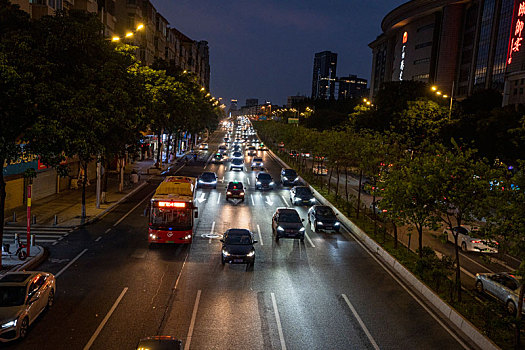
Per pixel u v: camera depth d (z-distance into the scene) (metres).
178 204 22.72
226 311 14.84
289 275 19.09
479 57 95.44
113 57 21.16
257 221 30.45
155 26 73.06
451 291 16.34
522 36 81.44
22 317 12.23
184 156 79.31
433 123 50.81
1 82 15.05
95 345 12.12
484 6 94.12
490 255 24.31
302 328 13.77
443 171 16.16
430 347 12.88
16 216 28.11
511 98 69.12
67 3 34.56
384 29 141.62
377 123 67.12
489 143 42.91
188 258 21.05
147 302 15.38
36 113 16.84
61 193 37.09
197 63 144.50
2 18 17.28
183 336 12.87
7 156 17.31
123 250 21.92
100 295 15.87
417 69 116.75
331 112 123.50
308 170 62.53
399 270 20.36
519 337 12.59
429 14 112.19
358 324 14.27
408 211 18.09
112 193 38.56
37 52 16.42
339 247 24.42
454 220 32.84
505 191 12.76
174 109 50.22
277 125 112.06
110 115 20.02
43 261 19.69
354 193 45.19
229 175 56.16
